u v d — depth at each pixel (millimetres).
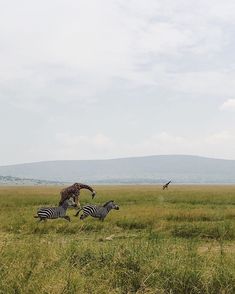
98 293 6957
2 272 7414
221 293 7281
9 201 33688
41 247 9523
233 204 31906
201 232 15344
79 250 9547
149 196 42938
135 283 7656
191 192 55312
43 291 6758
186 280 7527
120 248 9391
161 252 9188
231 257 9008
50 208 18484
